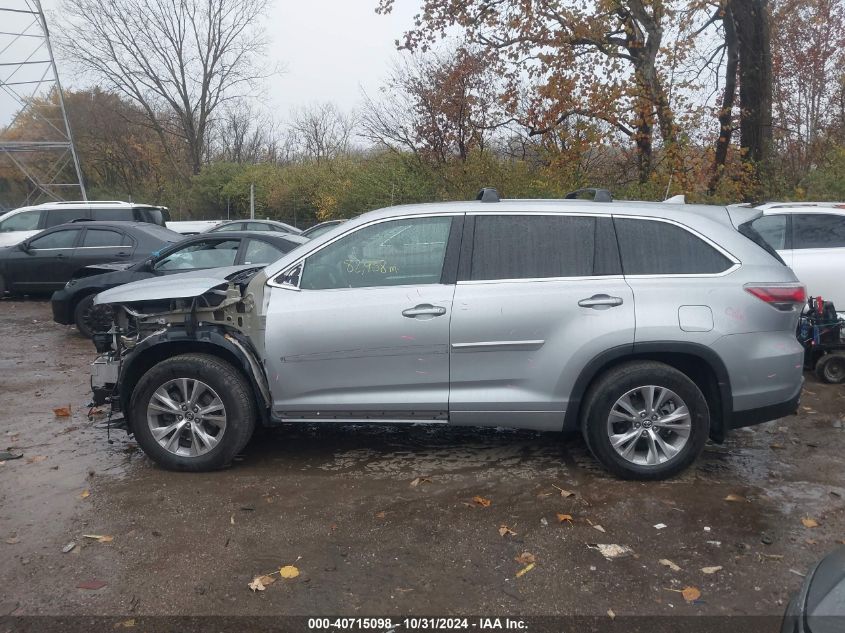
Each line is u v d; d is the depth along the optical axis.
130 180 41.16
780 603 3.42
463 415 4.84
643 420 4.74
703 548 3.94
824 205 8.38
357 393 4.87
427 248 4.88
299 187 29.17
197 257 9.34
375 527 4.19
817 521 4.26
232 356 5.06
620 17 16.61
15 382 7.64
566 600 3.46
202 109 37.22
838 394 7.09
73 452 5.46
